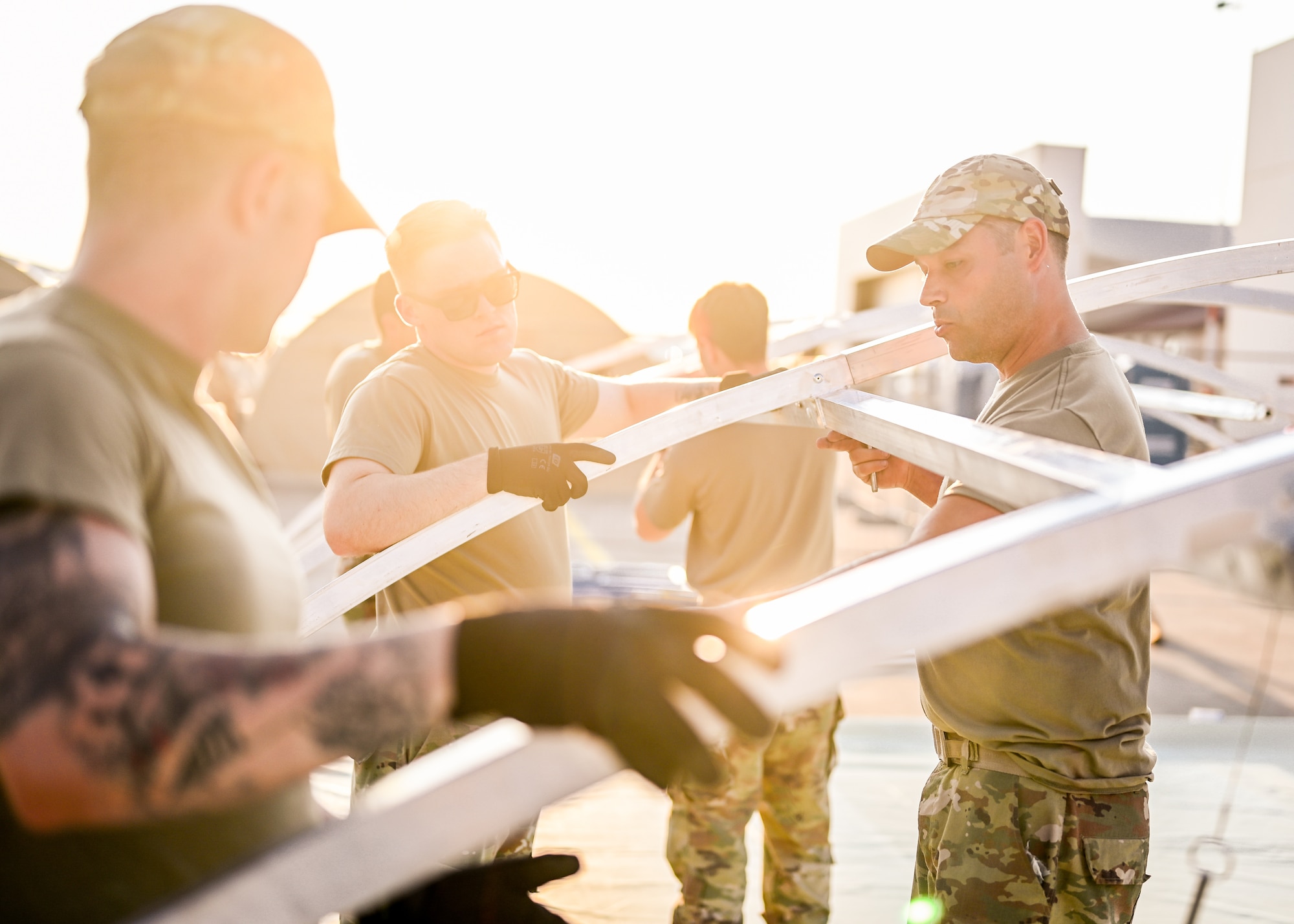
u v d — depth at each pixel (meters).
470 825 0.57
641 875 3.17
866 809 3.79
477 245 2.08
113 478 0.62
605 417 2.52
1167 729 4.83
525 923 1.01
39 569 0.56
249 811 0.78
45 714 0.54
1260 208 10.45
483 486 1.78
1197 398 3.78
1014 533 0.58
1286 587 0.60
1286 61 10.06
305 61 0.73
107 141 0.71
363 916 1.01
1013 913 1.65
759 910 2.95
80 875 0.70
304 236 0.77
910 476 1.96
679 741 0.54
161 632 0.64
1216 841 2.36
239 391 15.66
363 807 0.57
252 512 0.80
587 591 6.27
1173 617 7.70
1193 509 0.59
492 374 2.22
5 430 0.60
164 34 0.69
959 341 1.72
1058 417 1.53
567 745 0.57
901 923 2.86
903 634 0.57
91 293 0.71
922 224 1.67
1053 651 1.61
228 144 0.71
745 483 2.79
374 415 2.01
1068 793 1.64
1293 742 4.66
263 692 0.55
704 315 2.90
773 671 0.56
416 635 0.58
